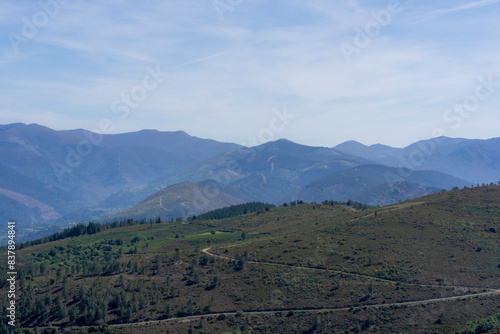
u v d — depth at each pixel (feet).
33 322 359.87
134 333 343.87
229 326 360.07
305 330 352.90
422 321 347.15
